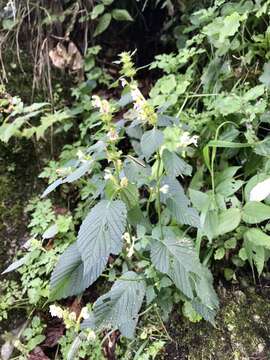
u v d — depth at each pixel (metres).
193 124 0.47
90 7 0.62
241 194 0.46
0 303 0.47
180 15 0.61
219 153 0.49
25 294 0.48
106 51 0.65
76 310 0.47
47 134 0.59
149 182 0.39
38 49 0.62
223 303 0.44
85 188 0.52
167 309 0.41
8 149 0.56
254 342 0.41
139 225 0.38
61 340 0.44
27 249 0.51
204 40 0.54
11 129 0.53
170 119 0.37
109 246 0.31
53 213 0.52
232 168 0.45
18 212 0.53
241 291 0.44
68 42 0.62
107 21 0.61
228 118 0.47
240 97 0.45
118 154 0.36
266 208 0.40
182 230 0.45
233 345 0.41
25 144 0.57
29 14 0.62
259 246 0.41
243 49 0.50
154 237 0.37
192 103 0.53
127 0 0.64
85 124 0.58
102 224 0.32
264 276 0.45
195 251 0.38
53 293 0.35
